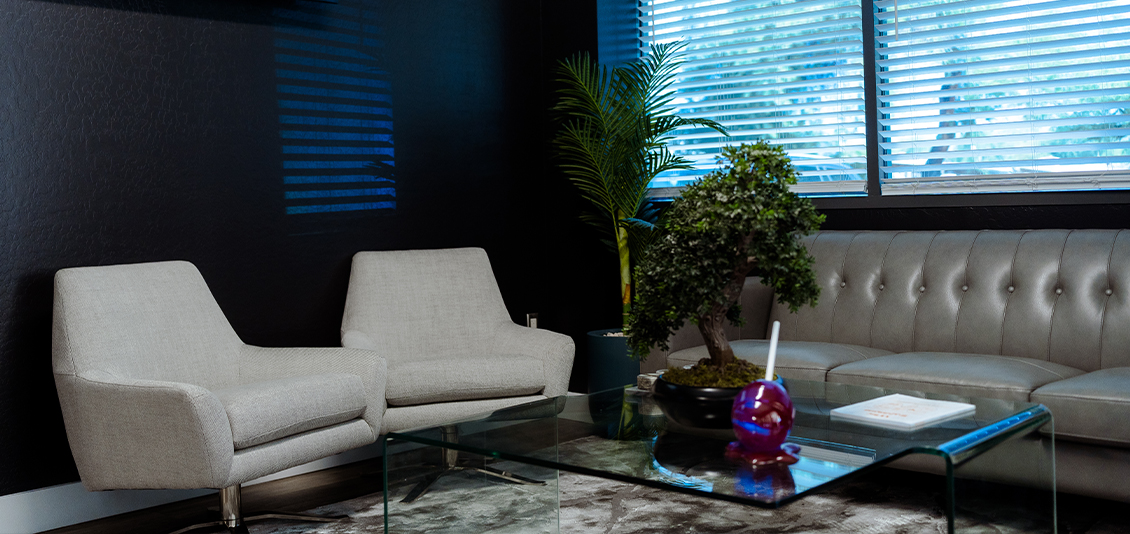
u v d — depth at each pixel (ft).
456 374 10.01
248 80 11.26
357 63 12.40
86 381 8.29
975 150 11.68
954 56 11.80
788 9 13.26
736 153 6.73
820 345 10.53
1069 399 7.94
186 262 10.18
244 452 8.09
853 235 11.61
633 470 5.92
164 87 10.48
